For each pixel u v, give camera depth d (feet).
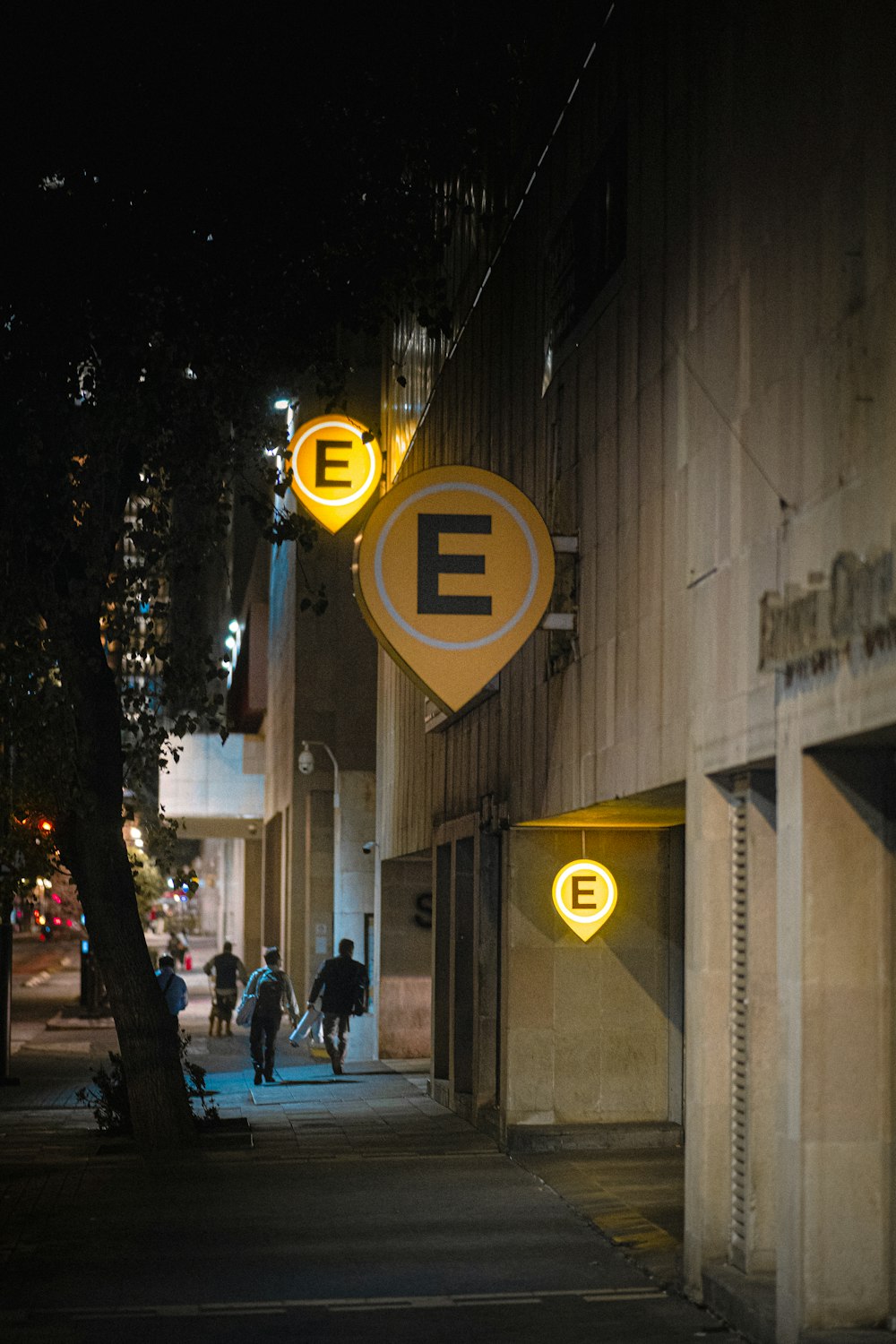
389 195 61.82
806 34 33.71
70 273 55.72
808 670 31.91
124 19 53.26
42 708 59.11
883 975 32.22
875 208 29.63
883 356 28.96
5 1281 39.83
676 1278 39.96
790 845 32.89
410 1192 53.62
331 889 140.05
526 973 64.44
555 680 56.80
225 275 59.47
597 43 52.54
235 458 63.36
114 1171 59.47
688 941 40.57
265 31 55.62
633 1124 63.82
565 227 56.44
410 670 49.37
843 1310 31.65
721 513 38.52
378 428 117.91
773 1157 37.11
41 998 207.00
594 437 51.67
